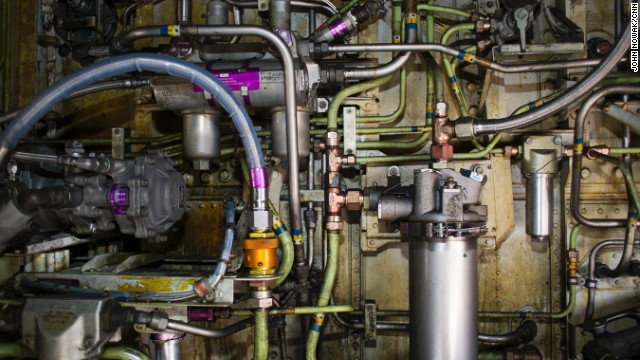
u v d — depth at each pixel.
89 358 1.46
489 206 1.89
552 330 2.00
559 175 2.02
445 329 1.56
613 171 1.99
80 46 2.07
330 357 2.04
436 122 1.76
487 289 2.03
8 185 1.52
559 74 1.96
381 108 2.04
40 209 1.62
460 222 1.55
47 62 2.08
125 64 1.51
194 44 1.77
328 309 1.73
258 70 1.66
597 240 2.01
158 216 1.69
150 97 2.04
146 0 2.08
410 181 1.91
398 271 2.04
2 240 1.55
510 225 1.88
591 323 1.95
